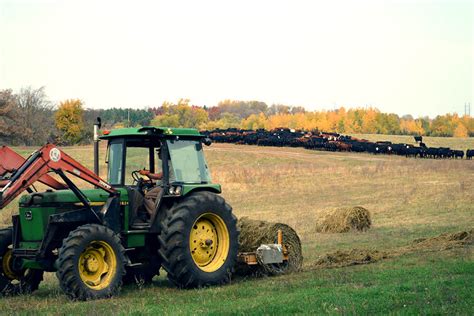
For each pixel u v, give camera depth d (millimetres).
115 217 10695
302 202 32656
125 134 11172
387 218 24641
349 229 21078
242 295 9828
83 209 10516
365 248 15930
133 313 8359
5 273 10906
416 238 18016
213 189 11766
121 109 145500
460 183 37938
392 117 153000
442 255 13555
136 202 11055
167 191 11203
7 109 73188
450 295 8766
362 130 151750
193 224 11023
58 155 10219
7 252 10867
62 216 10234
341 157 69375
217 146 81062
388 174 45812
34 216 10438
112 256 10180
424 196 32188
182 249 10836
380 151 74188
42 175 10062
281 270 12383
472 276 10492
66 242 9766
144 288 11133
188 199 11164
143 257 11508
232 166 60969
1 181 10172
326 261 13562
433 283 9758
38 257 10156
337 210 21609
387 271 11578
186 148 11633
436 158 72125
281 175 47125
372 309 8078
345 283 10438
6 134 73250
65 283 9664
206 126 144250
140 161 11391
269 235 12453
